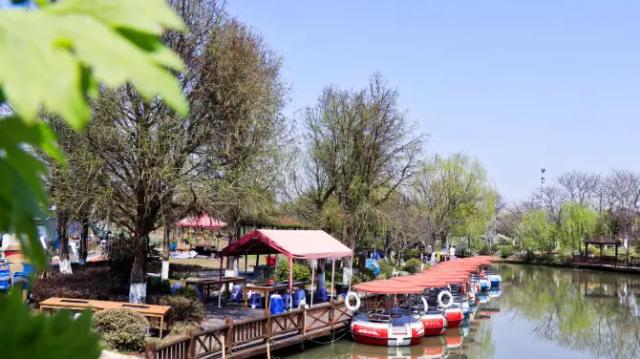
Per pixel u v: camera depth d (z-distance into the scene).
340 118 30.38
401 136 30.78
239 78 17.22
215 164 16.89
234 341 14.96
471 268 33.53
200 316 16.69
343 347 20.06
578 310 34.84
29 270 0.90
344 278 28.23
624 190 69.06
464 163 49.78
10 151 0.71
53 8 0.59
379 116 30.36
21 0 0.60
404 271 38.72
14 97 0.49
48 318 0.85
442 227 48.75
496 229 78.94
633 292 43.75
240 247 21.17
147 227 16.67
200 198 15.96
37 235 0.75
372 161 29.95
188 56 15.95
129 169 16.50
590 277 54.53
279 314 16.89
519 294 41.88
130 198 16.64
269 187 18.84
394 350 19.97
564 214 66.50
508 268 63.06
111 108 14.22
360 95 30.67
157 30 0.62
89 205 15.13
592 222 64.75
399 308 24.97
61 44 0.55
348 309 21.22
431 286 22.81
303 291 21.92
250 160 17.27
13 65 0.50
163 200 16.30
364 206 29.22
